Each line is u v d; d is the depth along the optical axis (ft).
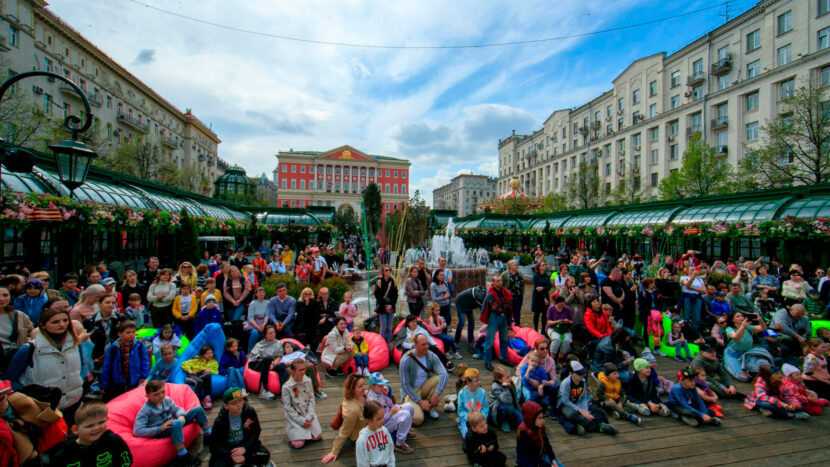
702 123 116.16
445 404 17.07
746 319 21.44
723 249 52.01
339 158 269.85
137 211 34.14
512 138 254.47
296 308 23.25
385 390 14.26
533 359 16.71
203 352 17.24
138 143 104.53
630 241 68.39
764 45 101.09
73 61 112.57
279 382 17.57
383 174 277.44
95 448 9.80
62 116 106.73
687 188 89.61
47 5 97.86
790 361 21.35
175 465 12.59
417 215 90.68
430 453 13.53
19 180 26.48
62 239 31.40
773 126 68.18
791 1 94.07
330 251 49.26
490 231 101.35
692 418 15.92
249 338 21.29
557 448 13.98
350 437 13.50
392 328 24.36
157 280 22.26
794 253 41.06
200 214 60.29
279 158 264.72
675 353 23.56
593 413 15.70
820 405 16.94
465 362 22.57
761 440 14.75
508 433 14.97
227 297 23.26
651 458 13.44
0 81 65.62
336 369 19.99
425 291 25.64
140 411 12.39
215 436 11.44
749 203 48.24
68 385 12.55
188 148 193.26
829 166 62.69
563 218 93.35
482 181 363.97
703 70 119.24
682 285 26.20
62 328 12.33
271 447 13.75
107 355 14.94
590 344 20.65
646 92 141.90
